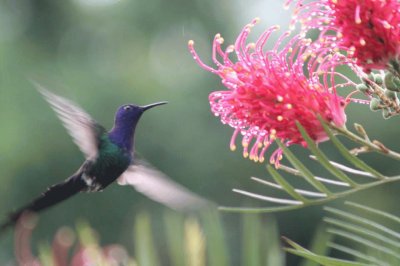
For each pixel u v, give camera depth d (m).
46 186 15.01
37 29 16.92
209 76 15.60
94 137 6.78
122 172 6.79
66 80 15.71
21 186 14.97
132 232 15.02
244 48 5.16
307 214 14.22
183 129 15.07
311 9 5.06
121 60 16.30
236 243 14.50
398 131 13.47
